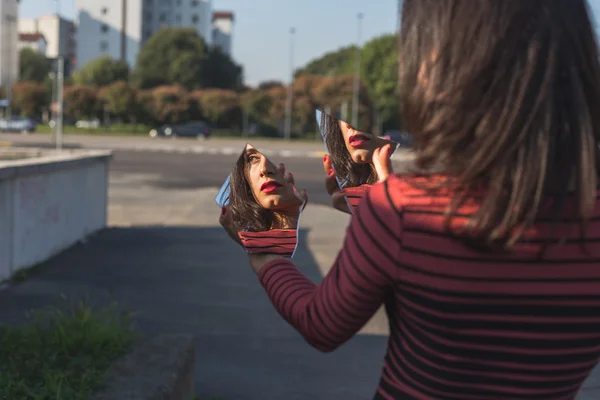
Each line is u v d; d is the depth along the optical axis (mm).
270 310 5234
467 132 876
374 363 4121
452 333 885
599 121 911
